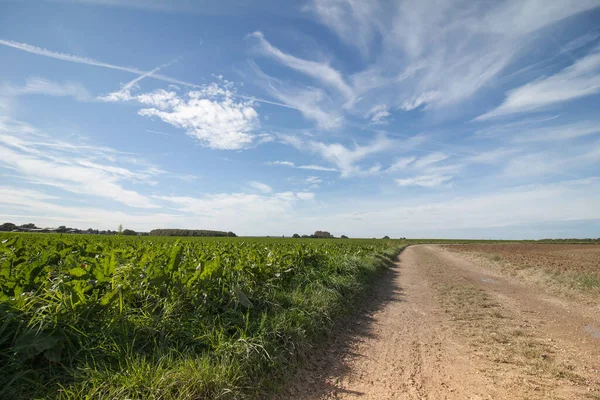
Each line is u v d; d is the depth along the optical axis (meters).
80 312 3.75
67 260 5.36
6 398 2.77
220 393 3.23
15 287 3.76
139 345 3.96
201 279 5.35
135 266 5.52
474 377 4.50
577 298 10.31
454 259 27.19
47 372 3.17
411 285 12.91
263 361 4.14
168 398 3.01
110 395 2.93
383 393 3.99
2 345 3.19
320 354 5.24
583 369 4.84
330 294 7.92
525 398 3.90
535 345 5.90
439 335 6.50
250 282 6.60
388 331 6.77
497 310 8.72
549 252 34.62
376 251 23.38
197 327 4.52
